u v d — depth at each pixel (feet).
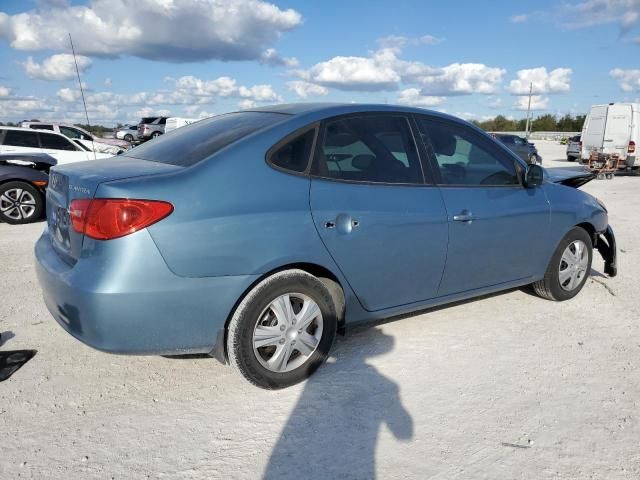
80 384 10.52
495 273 13.39
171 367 11.24
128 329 8.79
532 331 13.28
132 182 8.84
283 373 10.21
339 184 10.59
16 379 10.67
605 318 14.25
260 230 9.50
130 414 9.49
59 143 43.75
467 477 7.90
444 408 9.72
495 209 12.91
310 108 11.22
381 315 11.69
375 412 9.57
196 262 8.98
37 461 8.20
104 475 7.91
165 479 7.84
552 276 14.89
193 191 9.08
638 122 62.44
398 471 8.02
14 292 16.12
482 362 11.53
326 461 8.25
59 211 10.16
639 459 8.34
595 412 9.62
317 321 10.52
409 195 11.48
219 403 9.86
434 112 12.69
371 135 11.42
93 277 8.68
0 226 28.37
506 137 81.51
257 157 9.86
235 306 9.60
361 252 10.75
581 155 67.31
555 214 14.30
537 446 8.63
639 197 43.32
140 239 8.63
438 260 12.03
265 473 7.98
